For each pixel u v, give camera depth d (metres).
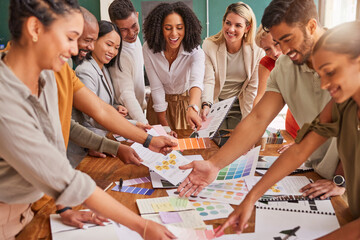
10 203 1.08
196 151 1.86
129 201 1.35
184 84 2.59
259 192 1.17
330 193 1.33
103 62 2.14
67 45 0.92
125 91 2.31
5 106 0.88
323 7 5.28
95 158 1.80
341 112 1.08
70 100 1.43
